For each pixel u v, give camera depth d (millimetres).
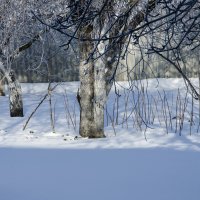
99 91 10375
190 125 10930
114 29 5234
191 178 6410
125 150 8617
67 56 18891
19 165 7398
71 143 9688
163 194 5738
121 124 11992
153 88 18297
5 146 9352
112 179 6414
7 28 11992
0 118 13352
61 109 14422
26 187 6113
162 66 19656
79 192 5859
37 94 18000
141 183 6211
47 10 10586
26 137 10570
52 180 6422
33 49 15555
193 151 8422
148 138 10211
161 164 7293
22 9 11523
